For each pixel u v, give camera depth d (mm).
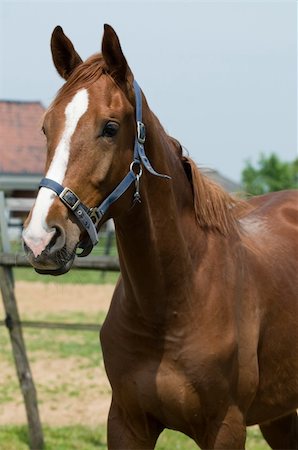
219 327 4020
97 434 7434
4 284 7219
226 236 4328
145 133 3850
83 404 8531
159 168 3975
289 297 4566
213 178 4672
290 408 4750
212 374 3980
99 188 3559
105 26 3664
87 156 3492
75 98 3568
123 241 3953
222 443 4074
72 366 10430
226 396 4051
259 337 4344
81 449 6980
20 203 27500
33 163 37250
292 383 4648
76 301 16656
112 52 3697
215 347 3986
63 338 12633
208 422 4082
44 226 3357
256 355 4266
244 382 4156
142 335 4012
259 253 4566
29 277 21719
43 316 14383
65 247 3402
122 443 4230
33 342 12242
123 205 3738
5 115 39844
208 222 4234
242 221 4949
